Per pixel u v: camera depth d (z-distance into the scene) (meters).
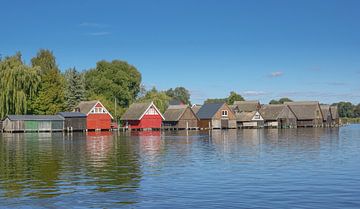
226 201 21.81
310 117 152.38
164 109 150.75
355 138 75.06
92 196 23.08
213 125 135.12
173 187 25.36
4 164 36.34
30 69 108.25
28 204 21.44
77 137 82.44
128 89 151.50
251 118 142.38
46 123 108.06
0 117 106.44
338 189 24.55
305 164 35.66
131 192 24.02
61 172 31.41
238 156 42.41
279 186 25.53
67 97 131.62
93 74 149.25
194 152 47.03
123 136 86.06
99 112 117.38
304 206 20.77
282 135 88.75
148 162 37.47
